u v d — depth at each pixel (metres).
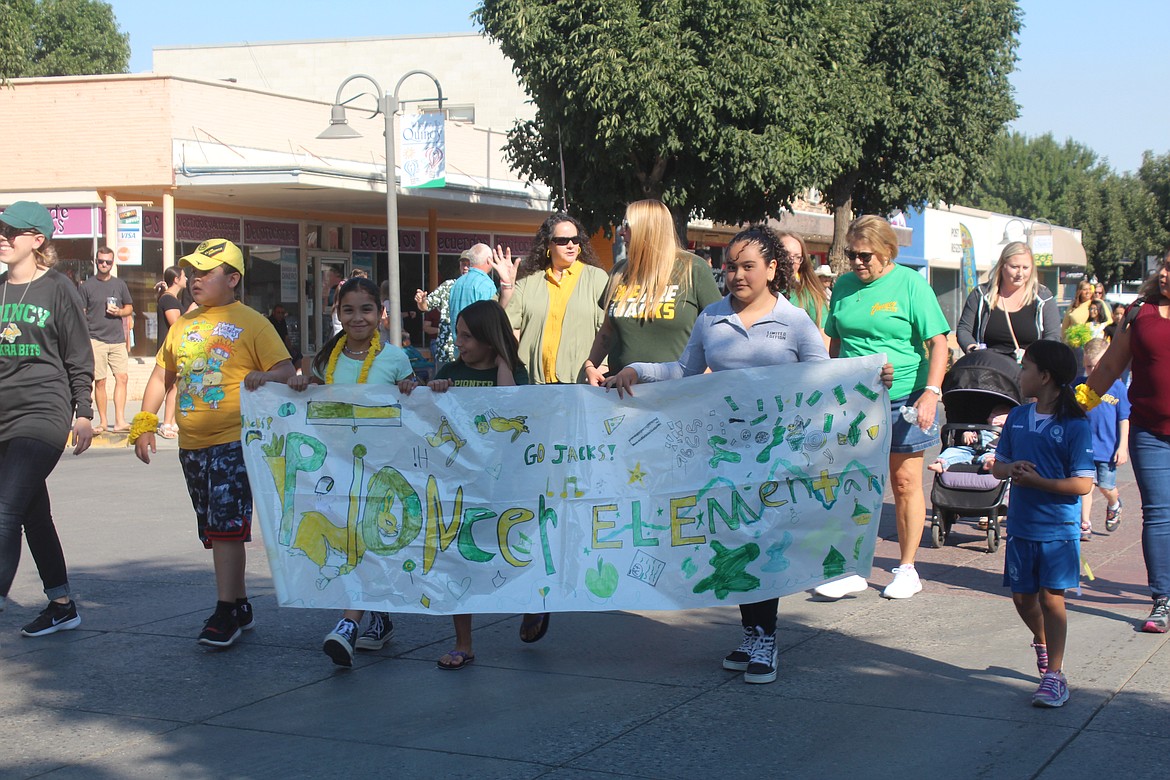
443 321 11.10
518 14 20.25
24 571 7.99
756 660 5.44
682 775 4.34
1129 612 6.65
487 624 6.62
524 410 5.70
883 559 8.28
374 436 5.78
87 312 15.50
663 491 5.66
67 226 21.47
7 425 6.15
